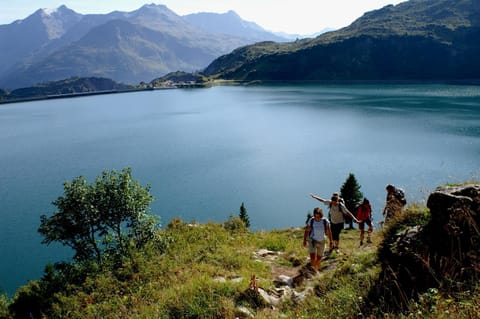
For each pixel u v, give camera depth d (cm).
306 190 8044
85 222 2633
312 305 777
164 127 17125
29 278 5391
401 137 11800
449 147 10100
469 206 612
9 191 9044
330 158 10144
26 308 2164
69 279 2009
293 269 1291
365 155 10112
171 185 8769
